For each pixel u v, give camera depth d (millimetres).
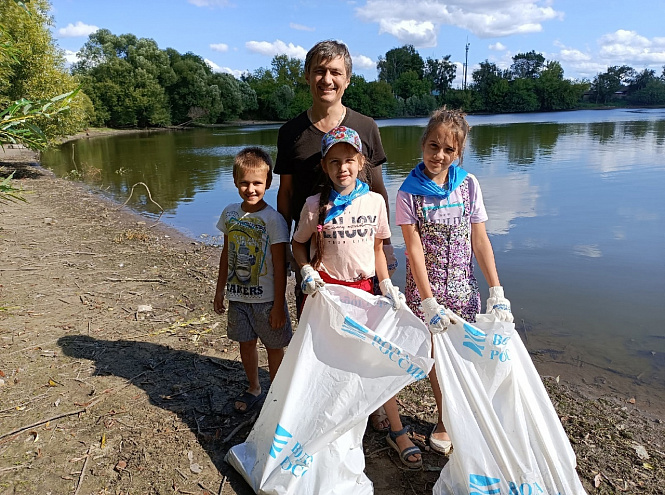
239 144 27375
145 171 16562
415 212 2689
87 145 27719
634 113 66688
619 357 4074
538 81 83062
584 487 2576
